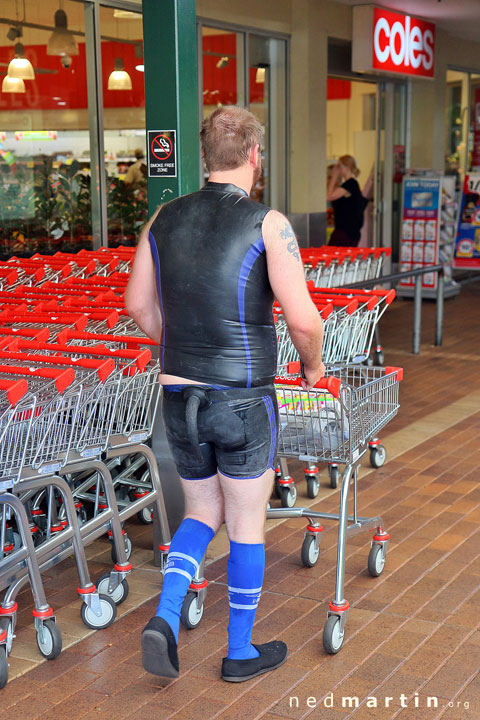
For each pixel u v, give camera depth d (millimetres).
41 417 3240
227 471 2934
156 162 4207
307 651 3393
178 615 2883
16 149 8242
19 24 8070
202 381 2846
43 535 4156
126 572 3732
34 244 8531
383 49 11641
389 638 3486
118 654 3389
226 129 2883
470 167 16641
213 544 4449
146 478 4719
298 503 5039
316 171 11633
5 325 4336
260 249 2807
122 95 9203
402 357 9156
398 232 14820
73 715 2984
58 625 3615
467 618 3648
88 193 9008
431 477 5496
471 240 13953
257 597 3137
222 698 3080
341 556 3400
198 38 9688
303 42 11125
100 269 5855
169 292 2889
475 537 4520
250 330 2846
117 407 3742
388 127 14164
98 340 4008
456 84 15797
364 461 5832
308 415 3602
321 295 4668
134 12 9211
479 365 8797
